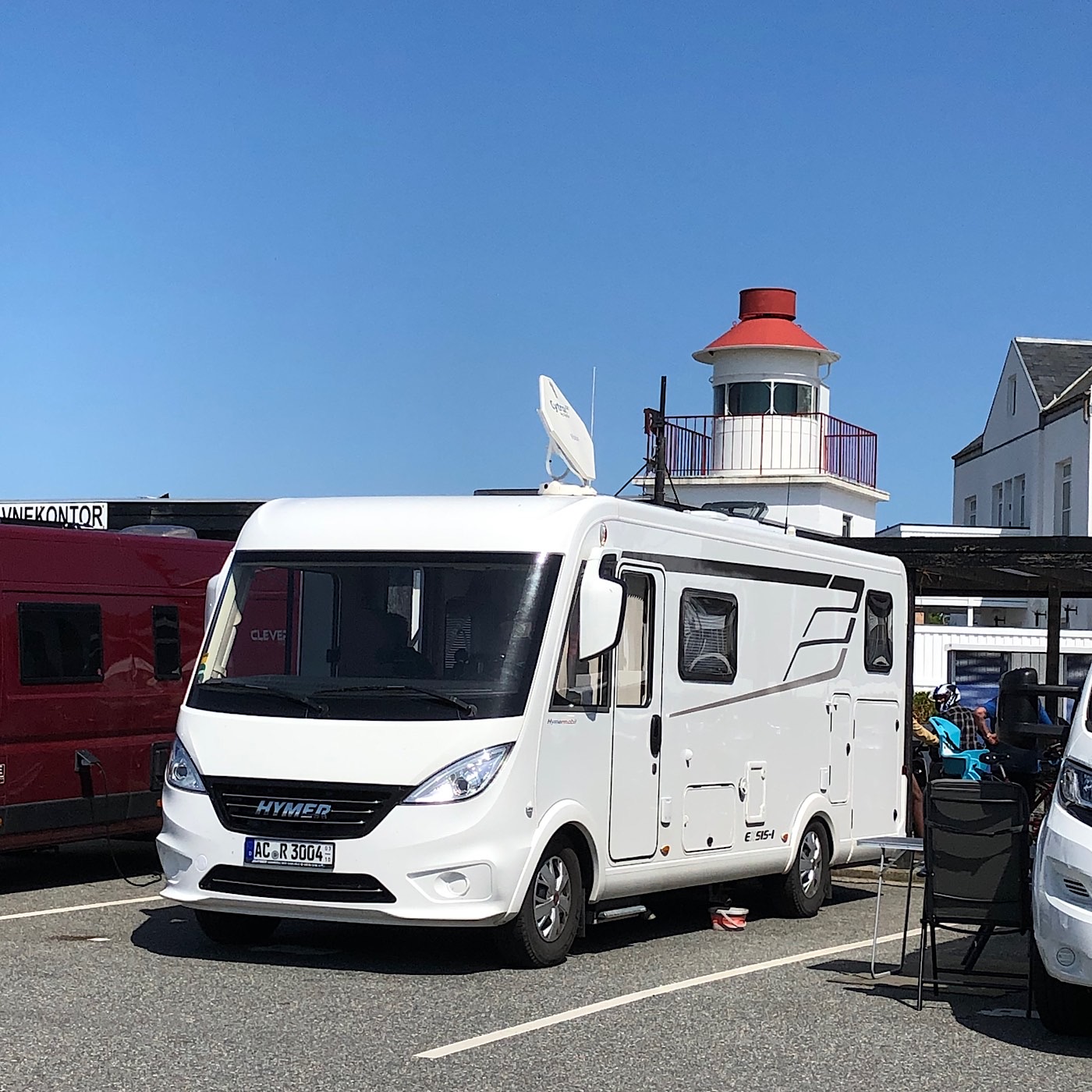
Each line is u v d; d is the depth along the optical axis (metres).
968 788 9.29
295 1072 7.23
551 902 10.01
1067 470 37.53
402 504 10.55
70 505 20.12
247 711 9.91
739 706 12.17
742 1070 7.54
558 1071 7.39
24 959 9.91
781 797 12.80
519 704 9.69
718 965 10.41
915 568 16.39
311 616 10.23
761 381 32.84
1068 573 18.44
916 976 10.17
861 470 33.84
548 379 12.84
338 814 9.47
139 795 13.95
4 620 12.77
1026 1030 8.64
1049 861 8.16
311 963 9.96
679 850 11.38
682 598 11.44
